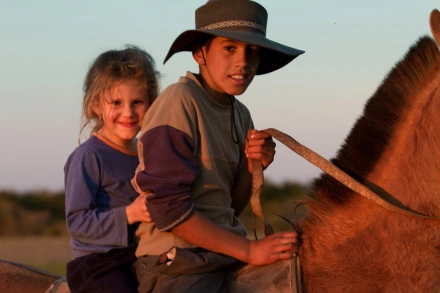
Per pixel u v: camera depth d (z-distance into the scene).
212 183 4.20
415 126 3.92
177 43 4.39
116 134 4.95
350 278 3.85
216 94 4.38
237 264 4.23
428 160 3.83
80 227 4.43
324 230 4.07
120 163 4.82
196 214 4.02
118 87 4.96
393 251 3.80
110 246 4.35
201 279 4.05
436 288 3.71
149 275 4.11
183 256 4.02
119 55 5.09
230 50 4.25
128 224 4.29
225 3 4.27
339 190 4.14
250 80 4.34
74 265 4.39
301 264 4.02
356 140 4.17
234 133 4.43
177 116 4.08
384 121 4.08
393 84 4.11
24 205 39.84
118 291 4.20
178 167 3.98
